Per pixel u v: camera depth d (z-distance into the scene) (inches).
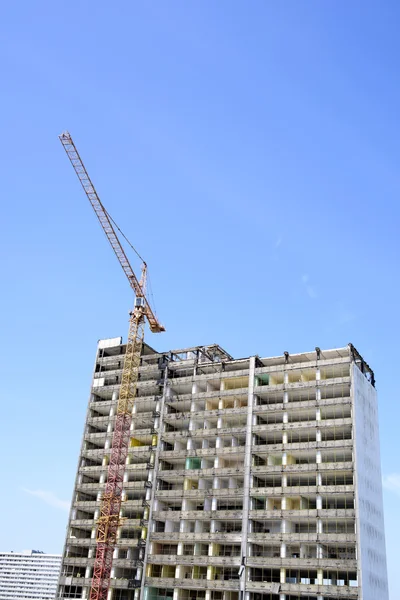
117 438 5034.5
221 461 4643.2
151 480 4803.2
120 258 5521.7
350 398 4271.7
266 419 4608.8
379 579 4030.5
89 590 4596.5
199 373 5157.5
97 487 4995.1
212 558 4207.7
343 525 3971.5
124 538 4667.8
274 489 4212.6
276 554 4128.9
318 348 4603.8
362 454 4205.2
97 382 5556.1
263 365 4916.3
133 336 5408.5
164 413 5000.0
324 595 3703.3
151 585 4347.9
